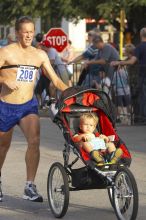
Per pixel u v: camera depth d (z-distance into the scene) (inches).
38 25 2372.0
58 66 1355.8
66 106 641.0
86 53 1395.2
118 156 606.9
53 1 1796.3
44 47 1379.2
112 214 630.5
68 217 622.8
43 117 1309.1
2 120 653.3
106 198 690.8
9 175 800.9
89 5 1761.8
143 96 1176.8
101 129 650.8
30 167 661.3
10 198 698.8
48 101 668.1
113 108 645.9
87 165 596.7
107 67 1226.6
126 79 1194.6
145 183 749.9
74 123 644.7
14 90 646.5
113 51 1269.7
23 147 989.2
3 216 631.8
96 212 638.5
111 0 1711.4
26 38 644.1
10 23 1913.1
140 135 1083.3
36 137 653.3
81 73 1293.1
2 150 673.6
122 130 1137.4
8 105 650.8
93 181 605.3
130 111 1199.6
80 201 680.4
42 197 679.1
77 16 1788.9
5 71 647.1
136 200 561.9
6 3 1868.8
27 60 650.2
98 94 649.0
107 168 591.5
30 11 1813.5
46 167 840.9
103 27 2701.8
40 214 637.3
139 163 856.3
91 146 613.9
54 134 1104.8
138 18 1811.0
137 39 1871.3
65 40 1508.4
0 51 645.9
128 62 1188.5
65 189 608.1
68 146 626.8
